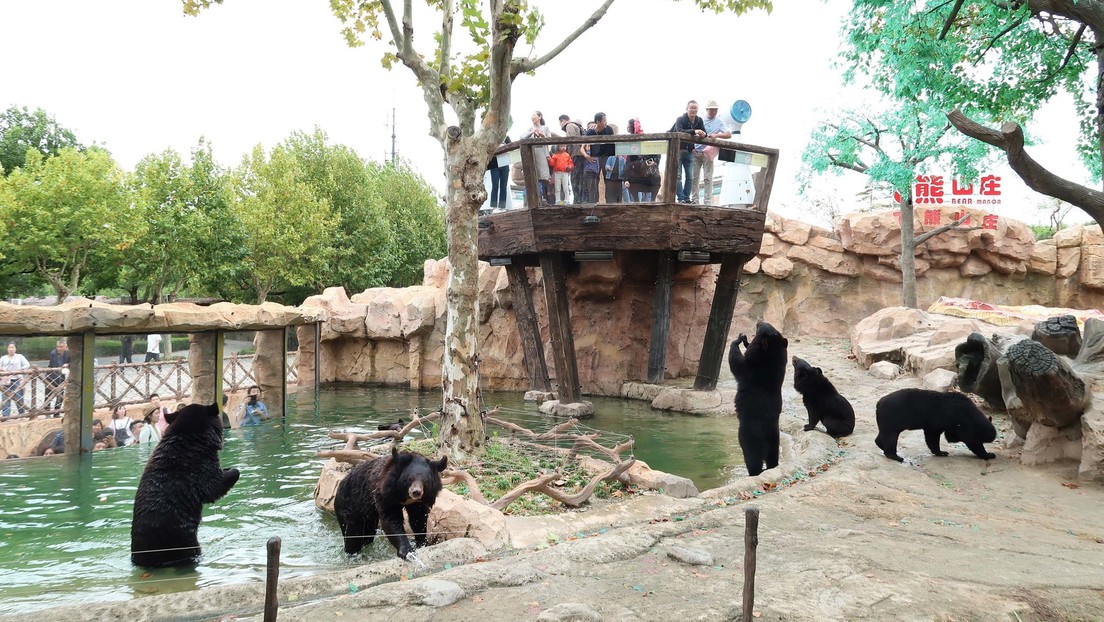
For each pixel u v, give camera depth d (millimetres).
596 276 18406
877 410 9648
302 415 16344
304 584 4805
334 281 41500
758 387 8789
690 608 4352
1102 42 7363
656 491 8203
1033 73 10586
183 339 31797
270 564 3285
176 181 33094
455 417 9703
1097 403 8234
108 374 14711
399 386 22266
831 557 5406
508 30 9148
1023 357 8273
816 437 10875
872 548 5668
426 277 24016
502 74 9633
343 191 41625
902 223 21688
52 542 7172
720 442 12367
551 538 6098
